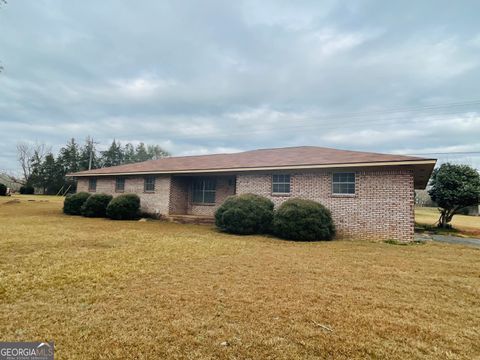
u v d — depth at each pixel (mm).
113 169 18250
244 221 10883
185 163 16703
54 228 10531
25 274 4809
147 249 7258
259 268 5660
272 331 3049
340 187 11000
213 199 15414
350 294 4266
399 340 2930
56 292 4051
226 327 3111
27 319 3182
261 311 3551
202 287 4410
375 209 10234
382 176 10227
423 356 2646
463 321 3424
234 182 14836
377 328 3176
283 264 6047
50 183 46312
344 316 3473
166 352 2609
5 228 10055
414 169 10633
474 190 14500
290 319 3348
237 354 2604
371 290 4473
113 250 6992
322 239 10094
